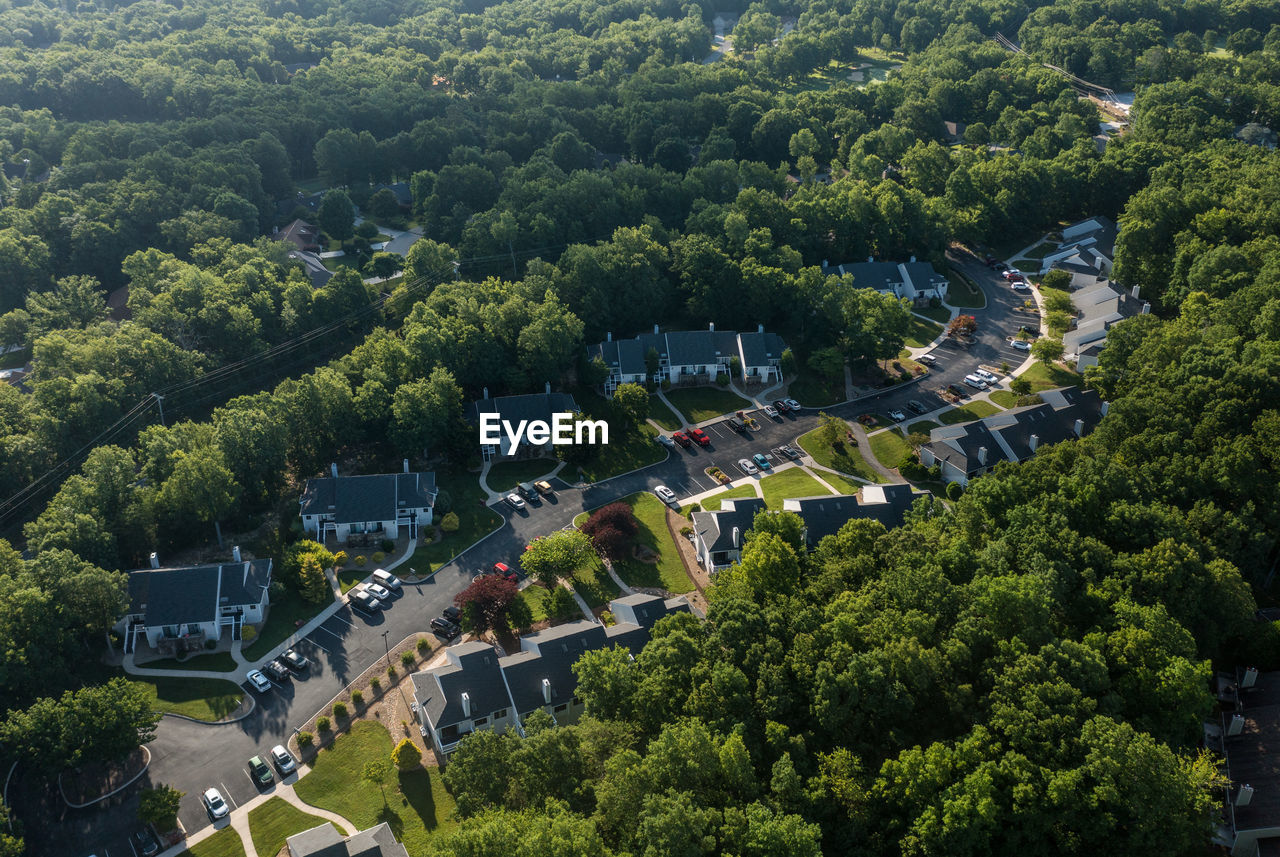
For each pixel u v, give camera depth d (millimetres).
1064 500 114000
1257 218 195125
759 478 156875
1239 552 117062
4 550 119250
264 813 98625
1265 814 88250
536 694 107812
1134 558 105250
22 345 178500
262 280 186250
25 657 106000
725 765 82312
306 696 114062
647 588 132500
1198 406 136000
